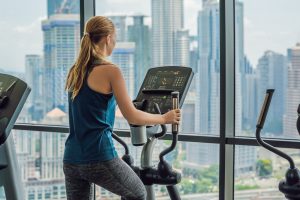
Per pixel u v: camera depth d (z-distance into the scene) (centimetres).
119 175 290
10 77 353
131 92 471
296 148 366
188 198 434
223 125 399
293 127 388
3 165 353
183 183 436
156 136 330
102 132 288
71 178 296
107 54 304
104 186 294
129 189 297
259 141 305
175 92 309
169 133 424
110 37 300
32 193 524
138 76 466
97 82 287
